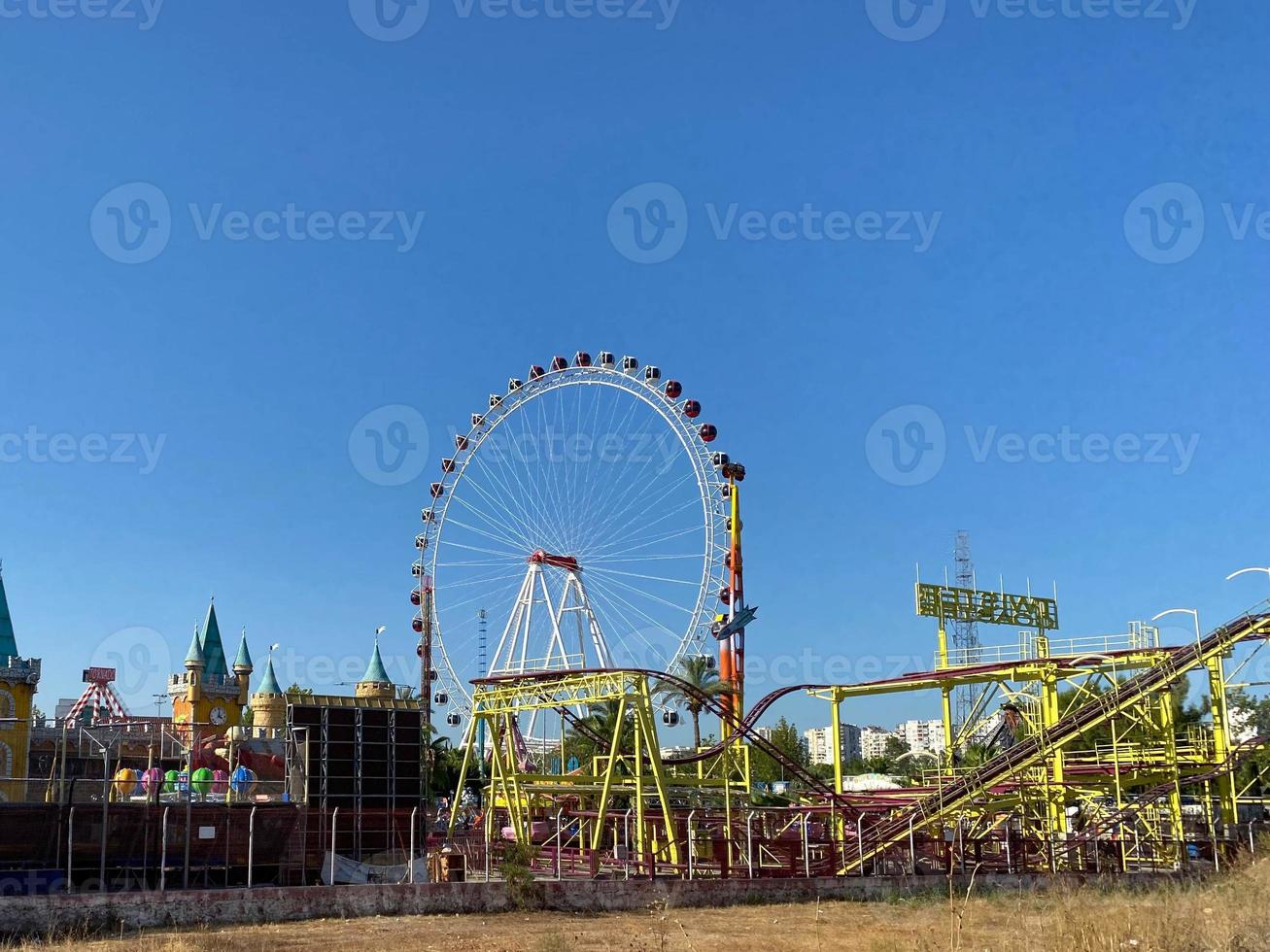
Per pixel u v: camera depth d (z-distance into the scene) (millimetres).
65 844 51594
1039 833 69000
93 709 118562
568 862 66125
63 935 41062
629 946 39500
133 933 42188
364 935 42156
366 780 79438
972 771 67188
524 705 67625
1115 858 62062
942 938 37250
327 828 70250
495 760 70188
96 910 42719
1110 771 65562
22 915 41531
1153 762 66562
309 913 46312
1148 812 68562
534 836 74312
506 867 51250
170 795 63094
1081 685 72750
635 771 63281
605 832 74688
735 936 42219
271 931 43156
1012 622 105812
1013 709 83875
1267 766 79625
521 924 45688
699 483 87500
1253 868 52906
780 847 62188
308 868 58812
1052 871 58844
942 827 64562
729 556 98562
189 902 44344
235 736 81438
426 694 104375
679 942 40375
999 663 72938
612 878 55906
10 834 50562
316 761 78250
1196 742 67625
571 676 65375
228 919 44844
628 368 92000
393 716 81625
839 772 76125
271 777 81062
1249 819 73062
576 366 94562
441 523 101625
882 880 55344
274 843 57469
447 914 48219
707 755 73062
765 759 134000
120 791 66875
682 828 66500
